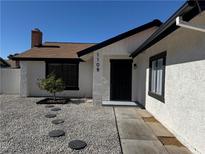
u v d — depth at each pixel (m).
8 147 4.69
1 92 14.85
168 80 6.41
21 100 12.06
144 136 5.65
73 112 8.77
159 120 7.22
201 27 3.92
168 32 5.30
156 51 7.90
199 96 4.41
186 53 5.08
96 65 10.37
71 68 14.20
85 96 14.11
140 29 10.34
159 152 4.56
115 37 10.24
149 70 8.81
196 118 4.52
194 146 4.54
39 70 14.08
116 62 11.73
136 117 7.93
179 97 5.49
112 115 8.23
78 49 15.98
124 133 5.88
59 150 4.57
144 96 9.86
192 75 4.75
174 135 5.73
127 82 11.86
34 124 6.69
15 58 13.40
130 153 4.48
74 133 5.81
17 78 14.82
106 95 11.60
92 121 7.21
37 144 4.91
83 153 4.45
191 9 3.67
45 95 14.05
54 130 6.03
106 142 5.13
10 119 7.33
